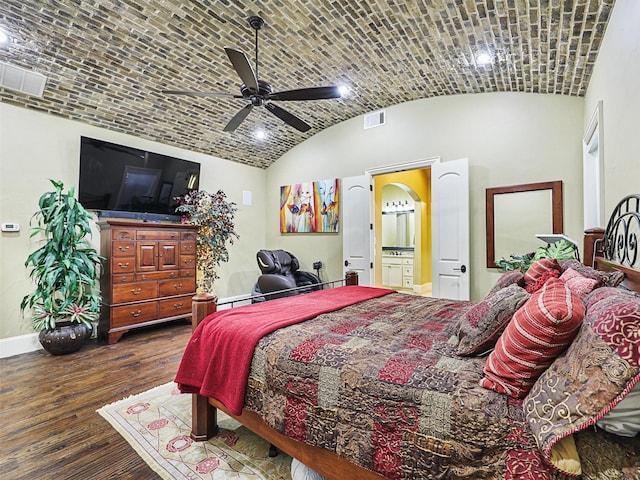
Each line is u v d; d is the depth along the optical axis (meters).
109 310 3.69
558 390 0.89
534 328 1.01
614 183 2.17
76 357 3.27
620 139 2.01
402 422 1.12
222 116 4.40
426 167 4.29
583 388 0.83
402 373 1.21
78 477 1.63
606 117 2.37
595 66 2.70
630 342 0.78
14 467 1.69
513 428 0.94
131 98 3.72
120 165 4.09
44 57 2.96
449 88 3.91
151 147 4.58
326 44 3.10
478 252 3.89
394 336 1.65
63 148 3.72
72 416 2.18
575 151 3.35
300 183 5.65
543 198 3.50
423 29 2.81
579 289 1.54
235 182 5.70
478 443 0.98
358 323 1.88
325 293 2.84
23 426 2.06
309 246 5.58
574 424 0.82
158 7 2.62
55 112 3.60
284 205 5.86
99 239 4.03
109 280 3.71
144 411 2.24
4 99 3.28
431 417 1.07
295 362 1.44
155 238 4.08
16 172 3.40
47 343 3.21
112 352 3.41
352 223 4.88
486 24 2.62
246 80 2.54
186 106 4.05
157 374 2.87
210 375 1.72
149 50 3.09
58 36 2.78
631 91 1.78
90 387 2.61
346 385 1.27
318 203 5.40
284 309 2.14
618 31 2.01
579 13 2.25
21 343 3.39
